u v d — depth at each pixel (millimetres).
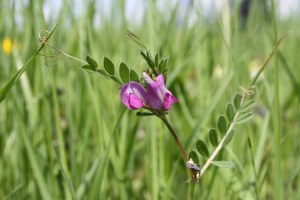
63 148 456
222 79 552
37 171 444
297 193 535
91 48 498
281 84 719
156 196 456
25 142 448
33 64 536
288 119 655
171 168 534
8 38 585
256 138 582
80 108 536
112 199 530
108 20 627
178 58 605
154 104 301
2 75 578
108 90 551
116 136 487
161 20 602
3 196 500
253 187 456
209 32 612
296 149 632
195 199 490
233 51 534
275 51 393
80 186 473
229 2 567
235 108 345
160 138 480
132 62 594
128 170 501
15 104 477
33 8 477
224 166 323
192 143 517
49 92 522
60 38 539
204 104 567
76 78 551
